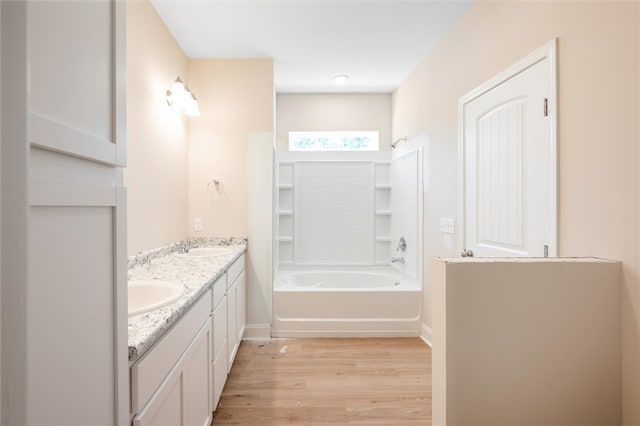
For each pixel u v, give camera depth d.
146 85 2.13
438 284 1.20
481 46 2.11
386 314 3.03
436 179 2.76
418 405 1.96
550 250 1.50
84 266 0.62
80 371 0.61
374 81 3.64
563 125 1.44
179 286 1.41
